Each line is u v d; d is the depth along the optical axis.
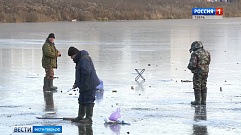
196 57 20.03
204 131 15.52
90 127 16.28
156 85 25.34
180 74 29.34
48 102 20.86
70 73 29.89
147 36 65.00
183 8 173.62
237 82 26.19
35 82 26.58
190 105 20.03
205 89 20.19
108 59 37.41
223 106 19.77
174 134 15.17
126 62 35.53
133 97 21.89
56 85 25.50
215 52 42.59
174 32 73.50
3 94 22.86
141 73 27.62
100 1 165.12
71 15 138.50
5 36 67.31
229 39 58.16
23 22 125.12
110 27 91.31
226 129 15.78
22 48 47.88
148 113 18.39
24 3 144.25
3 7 135.75
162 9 162.75
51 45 23.89
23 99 21.56
